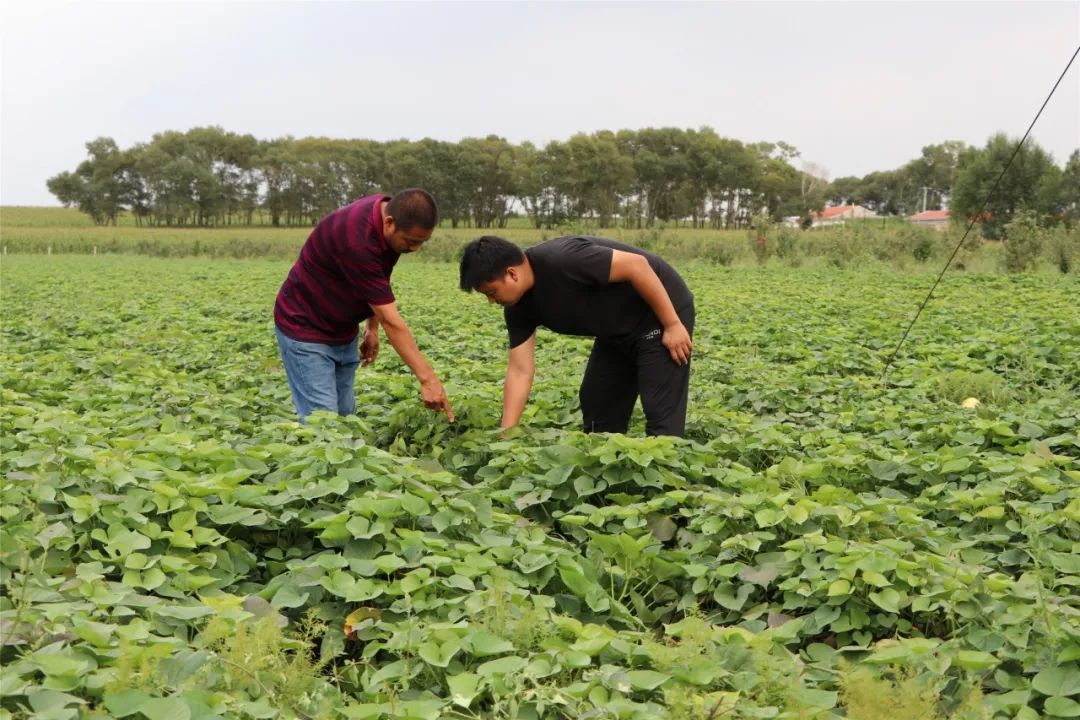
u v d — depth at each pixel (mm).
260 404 6992
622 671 2846
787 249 32688
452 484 4594
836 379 8383
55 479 3982
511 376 5625
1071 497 4512
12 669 2459
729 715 2627
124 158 115000
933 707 2740
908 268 27703
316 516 3994
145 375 7895
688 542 4215
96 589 3125
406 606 3303
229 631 2904
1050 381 8523
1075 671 2945
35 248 57969
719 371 8836
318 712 2711
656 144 107875
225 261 45969
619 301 5371
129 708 2365
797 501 4230
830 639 3553
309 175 114312
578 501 4688
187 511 3824
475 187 104812
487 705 2822
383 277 5312
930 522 4371
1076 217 43031
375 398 7004
